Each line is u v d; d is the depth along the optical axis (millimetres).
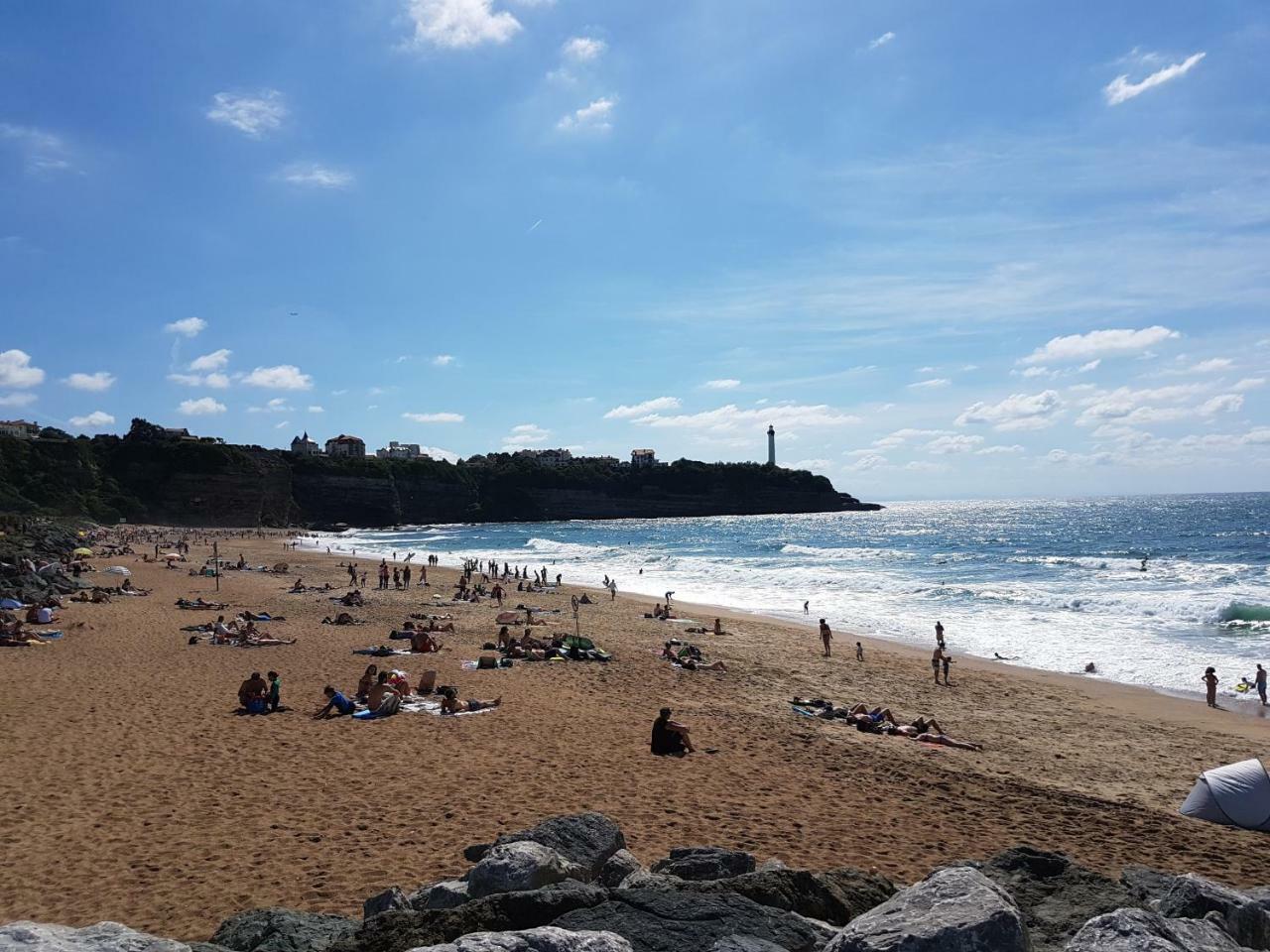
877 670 25875
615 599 45312
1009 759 16266
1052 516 174375
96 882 8953
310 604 38562
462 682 20797
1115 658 28266
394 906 6242
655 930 4512
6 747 13789
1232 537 90250
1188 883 5469
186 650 24250
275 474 159125
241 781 12484
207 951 5109
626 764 14000
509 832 10484
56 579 39750
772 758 14977
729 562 73938
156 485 143875
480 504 195625
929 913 4199
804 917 5027
